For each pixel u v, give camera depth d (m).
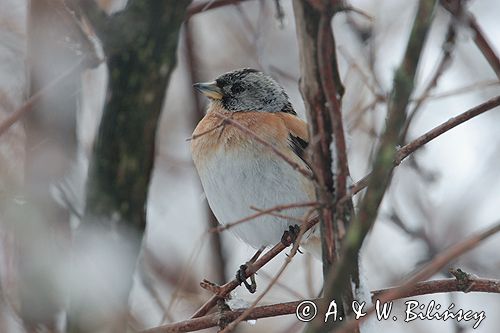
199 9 9.73
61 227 7.14
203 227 12.38
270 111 11.30
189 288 12.06
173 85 14.40
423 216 11.31
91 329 6.39
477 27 9.34
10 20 9.84
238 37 13.93
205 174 10.48
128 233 6.65
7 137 8.64
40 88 7.40
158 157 13.94
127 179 6.69
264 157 10.09
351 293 6.02
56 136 7.36
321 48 5.63
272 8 13.19
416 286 7.50
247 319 7.87
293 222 10.09
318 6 5.52
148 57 6.71
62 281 6.86
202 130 10.70
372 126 10.10
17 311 6.93
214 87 11.44
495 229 4.79
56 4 7.32
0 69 9.41
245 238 10.62
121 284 6.53
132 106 6.70
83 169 7.54
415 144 6.68
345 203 6.02
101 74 10.77
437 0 5.05
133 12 6.68
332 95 5.75
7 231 7.20
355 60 10.88
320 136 5.94
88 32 7.68
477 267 11.55
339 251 5.96
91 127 10.23
